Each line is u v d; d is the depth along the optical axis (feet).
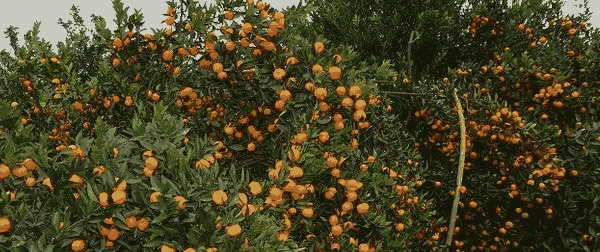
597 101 14.76
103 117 10.07
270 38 8.77
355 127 10.27
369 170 10.02
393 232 10.93
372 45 18.80
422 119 15.74
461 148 11.50
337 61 9.22
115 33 9.61
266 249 6.42
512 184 14.58
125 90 9.77
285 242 7.50
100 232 5.74
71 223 5.76
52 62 10.37
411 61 16.66
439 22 17.49
